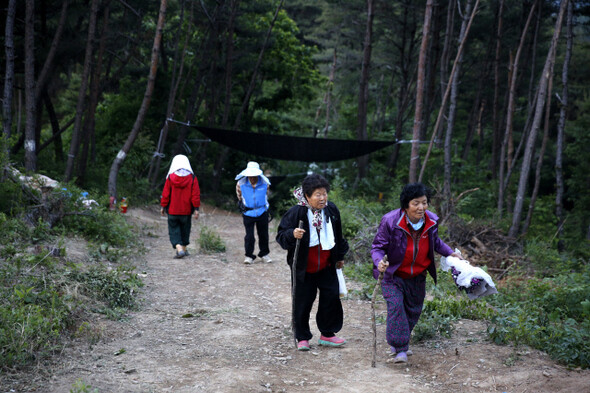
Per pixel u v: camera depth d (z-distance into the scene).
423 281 4.47
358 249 8.76
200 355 4.41
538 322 5.19
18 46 16.39
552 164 31.06
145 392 3.59
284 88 27.14
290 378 4.00
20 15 15.56
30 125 11.54
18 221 7.72
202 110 27.89
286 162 26.41
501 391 3.75
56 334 4.27
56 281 5.41
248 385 3.81
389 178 21.94
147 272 7.47
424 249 4.28
